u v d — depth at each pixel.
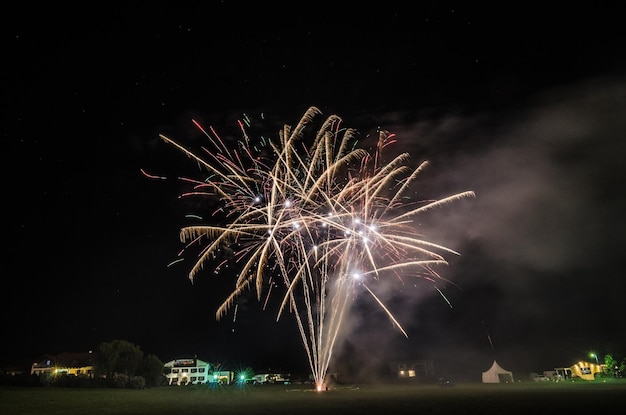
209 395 53.66
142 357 85.12
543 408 30.48
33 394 52.91
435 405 35.50
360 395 50.19
